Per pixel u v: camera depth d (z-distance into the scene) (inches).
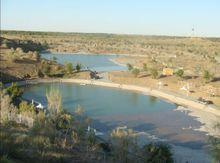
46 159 1224.8
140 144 3361.2
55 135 1878.7
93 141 2423.7
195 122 4397.1
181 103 5526.6
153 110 5054.1
